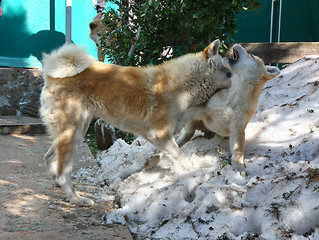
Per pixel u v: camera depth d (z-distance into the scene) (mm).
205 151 3746
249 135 3896
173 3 5707
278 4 7629
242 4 6465
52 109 3334
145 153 4156
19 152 5078
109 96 3375
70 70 3273
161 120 3453
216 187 2947
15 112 8172
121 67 3541
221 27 5508
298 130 3734
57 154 3359
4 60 8266
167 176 3418
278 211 2510
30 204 3125
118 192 3393
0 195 3266
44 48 8641
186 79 3520
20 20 8367
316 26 7508
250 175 3324
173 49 5949
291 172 3025
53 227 2697
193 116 3648
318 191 2566
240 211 2633
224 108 3463
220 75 3543
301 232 2422
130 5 6348
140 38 5941
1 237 2463
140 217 2957
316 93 4168
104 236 2627
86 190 3654
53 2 8570
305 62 4891
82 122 3371
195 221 2615
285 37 7680
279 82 4785
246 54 3410
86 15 8836
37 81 8336
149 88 3426
